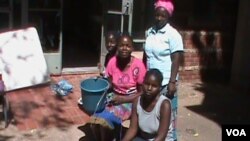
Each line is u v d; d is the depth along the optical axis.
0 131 4.21
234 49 6.38
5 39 5.40
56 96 5.24
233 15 6.41
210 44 6.38
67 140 4.11
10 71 5.34
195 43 6.28
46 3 5.77
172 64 3.47
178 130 4.58
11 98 5.09
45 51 5.89
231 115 5.16
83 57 6.94
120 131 3.70
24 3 5.66
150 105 2.96
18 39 5.47
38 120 4.52
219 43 6.43
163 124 2.91
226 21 6.40
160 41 3.47
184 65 6.28
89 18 7.61
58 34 5.90
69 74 6.09
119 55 3.46
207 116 5.07
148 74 2.92
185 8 6.12
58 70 5.98
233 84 6.40
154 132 2.98
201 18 6.25
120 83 3.54
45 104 4.98
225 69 6.55
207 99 5.71
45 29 5.86
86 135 4.23
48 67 5.90
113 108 3.62
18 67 5.40
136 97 3.23
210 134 4.54
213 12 6.30
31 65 5.49
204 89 6.14
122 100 3.54
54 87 5.47
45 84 5.58
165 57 3.50
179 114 5.07
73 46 7.67
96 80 3.92
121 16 5.75
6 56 5.35
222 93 6.04
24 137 4.12
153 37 3.53
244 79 6.25
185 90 6.03
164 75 3.51
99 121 3.52
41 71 5.54
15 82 5.35
